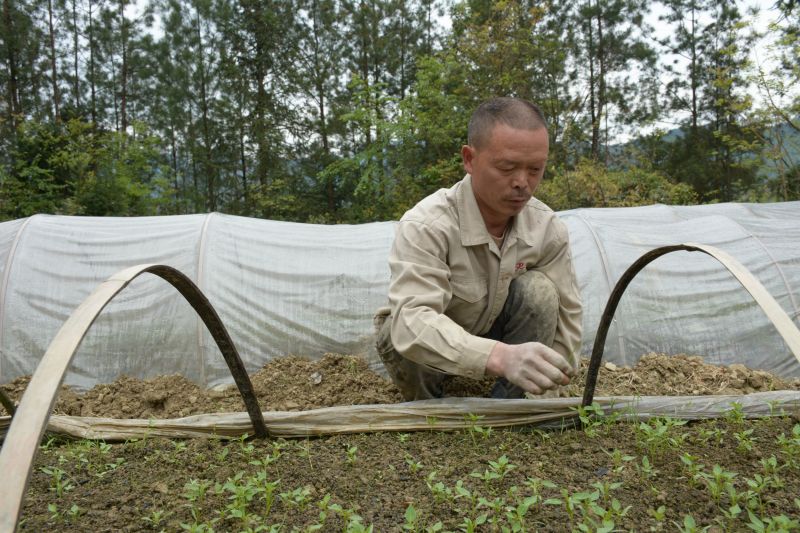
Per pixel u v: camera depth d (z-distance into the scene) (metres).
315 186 23.53
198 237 4.07
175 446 2.49
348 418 2.63
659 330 3.87
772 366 3.79
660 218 4.63
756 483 1.82
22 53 25.45
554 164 15.85
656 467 2.15
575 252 4.18
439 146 16.61
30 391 1.12
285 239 4.21
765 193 14.42
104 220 4.25
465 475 2.14
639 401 2.70
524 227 2.64
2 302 3.81
